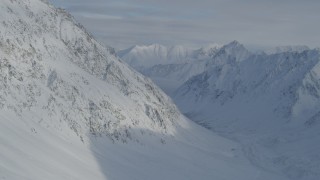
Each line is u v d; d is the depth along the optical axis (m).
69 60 193.88
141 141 186.75
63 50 195.88
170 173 165.00
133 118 195.75
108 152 162.00
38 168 116.00
